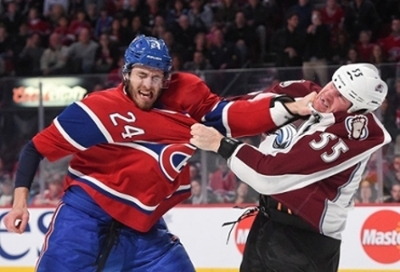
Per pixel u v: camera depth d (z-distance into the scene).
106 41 12.45
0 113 9.34
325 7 12.55
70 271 4.75
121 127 4.70
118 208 4.79
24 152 4.79
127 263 4.91
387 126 8.50
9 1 14.31
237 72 8.97
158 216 4.90
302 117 4.87
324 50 11.72
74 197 4.86
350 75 4.67
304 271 4.99
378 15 12.52
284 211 5.00
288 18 11.90
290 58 11.66
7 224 4.71
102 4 13.77
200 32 12.57
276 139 4.98
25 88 9.27
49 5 14.10
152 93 4.67
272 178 4.65
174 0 13.34
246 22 12.51
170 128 4.75
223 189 8.87
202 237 8.51
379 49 11.50
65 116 4.70
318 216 4.80
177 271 4.93
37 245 8.77
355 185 4.86
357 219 8.16
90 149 4.82
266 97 4.90
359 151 4.65
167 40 12.36
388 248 8.07
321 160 4.60
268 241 5.06
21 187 4.75
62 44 12.94
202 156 8.90
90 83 9.19
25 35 13.06
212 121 4.89
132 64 4.62
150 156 4.74
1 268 8.84
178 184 4.89
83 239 4.78
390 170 8.45
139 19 12.83
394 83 8.55
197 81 4.88
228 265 8.42
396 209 8.07
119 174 4.76
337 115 4.71
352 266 8.15
